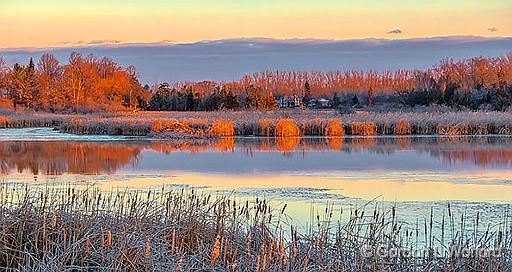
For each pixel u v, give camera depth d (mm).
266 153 35406
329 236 12008
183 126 48469
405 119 50656
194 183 23594
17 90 97875
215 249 9492
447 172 26719
